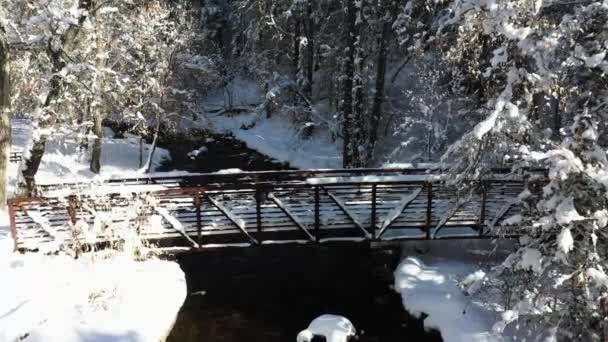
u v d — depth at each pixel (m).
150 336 8.02
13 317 7.89
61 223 10.42
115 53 19.61
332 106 22.55
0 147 11.73
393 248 11.80
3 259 9.34
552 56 6.68
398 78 20.31
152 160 22.30
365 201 11.42
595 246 6.60
